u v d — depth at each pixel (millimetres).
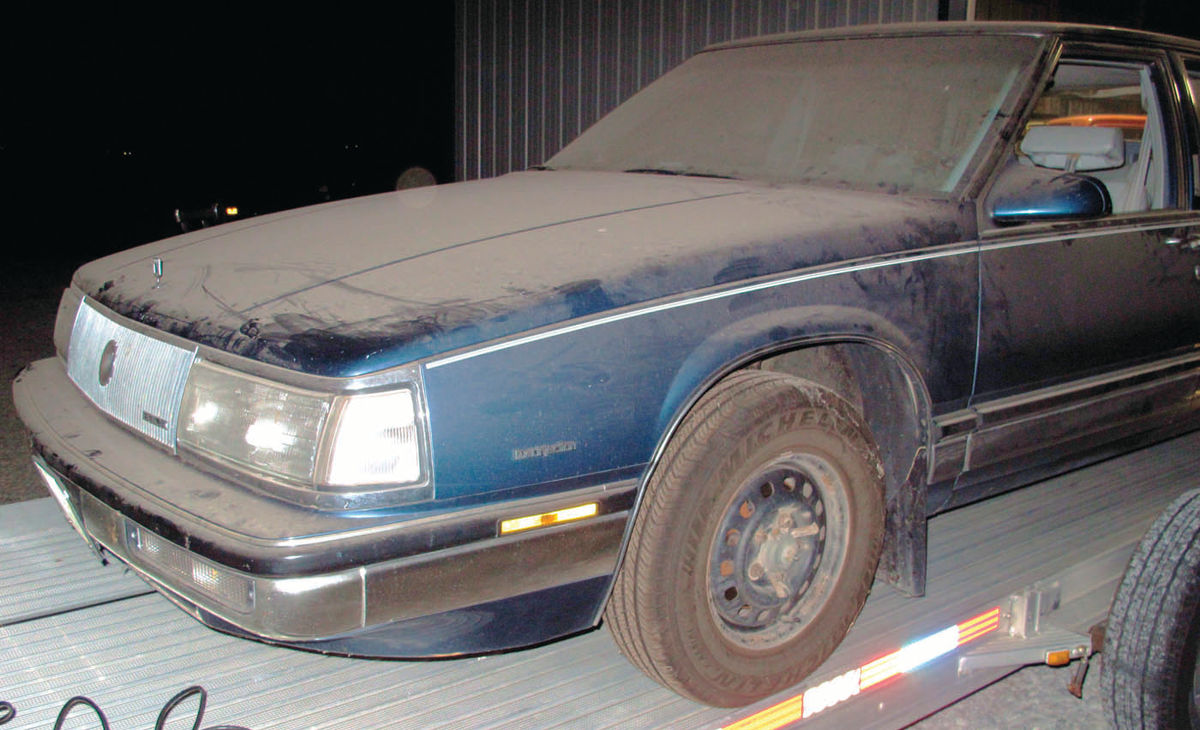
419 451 1795
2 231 13453
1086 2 8320
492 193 2848
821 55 3293
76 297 2594
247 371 1891
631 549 2041
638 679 2252
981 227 2584
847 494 2283
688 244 2184
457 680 2221
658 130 3379
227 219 8500
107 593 2512
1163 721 2262
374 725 2041
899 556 2539
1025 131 2990
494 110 10711
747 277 2162
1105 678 2361
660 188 2766
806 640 2260
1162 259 3064
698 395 2059
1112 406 2969
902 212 2490
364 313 1910
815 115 3070
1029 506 3258
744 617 2195
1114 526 3078
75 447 2133
